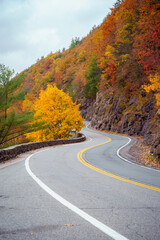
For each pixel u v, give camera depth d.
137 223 3.47
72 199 4.81
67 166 10.05
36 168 9.31
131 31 37.88
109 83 51.81
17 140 31.19
